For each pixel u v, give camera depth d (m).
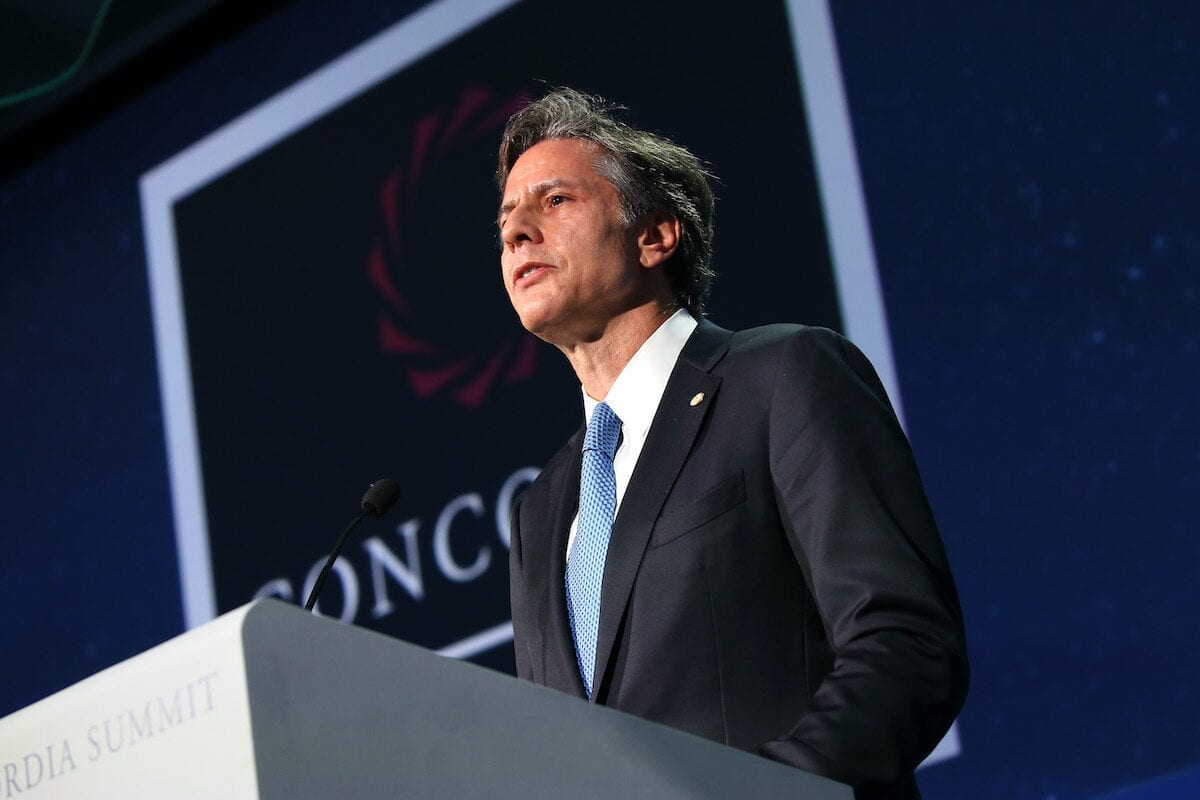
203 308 8.71
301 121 8.64
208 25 9.12
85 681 1.74
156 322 8.91
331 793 1.55
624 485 3.02
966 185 6.30
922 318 6.25
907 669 2.33
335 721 1.58
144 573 8.53
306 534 7.85
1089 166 6.02
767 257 6.76
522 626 3.03
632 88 7.48
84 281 9.38
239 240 8.69
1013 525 5.80
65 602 8.84
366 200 8.21
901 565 2.50
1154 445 5.58
